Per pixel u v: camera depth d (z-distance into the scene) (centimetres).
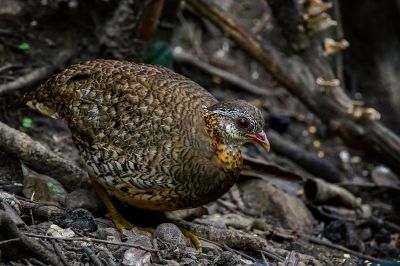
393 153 1310
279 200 1155
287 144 1399
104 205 949
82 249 809
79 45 1270
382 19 1791
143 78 918
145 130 877
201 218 1047
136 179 877
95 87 918
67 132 1198
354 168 1508
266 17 1544
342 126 1304
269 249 984
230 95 1539
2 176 998
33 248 748
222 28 1295
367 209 1301
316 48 1294
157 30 1362
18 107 1016
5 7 1274
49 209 888
